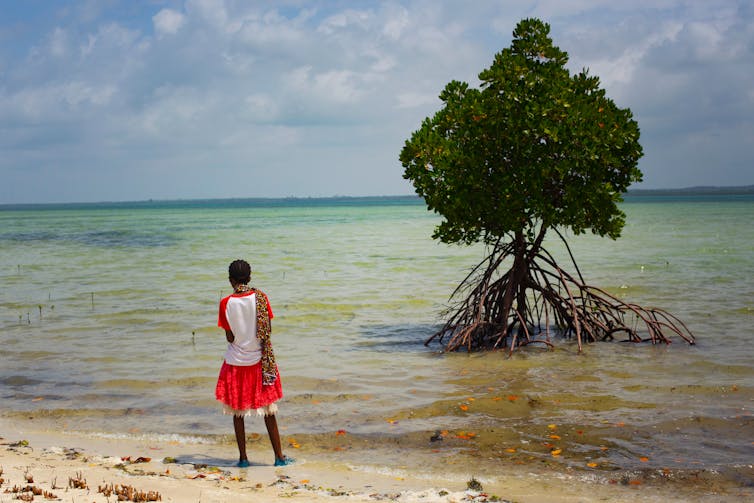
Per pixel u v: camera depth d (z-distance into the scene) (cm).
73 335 1387
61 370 1097
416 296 1934
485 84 1283
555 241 4266
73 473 600
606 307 1362
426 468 667
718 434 758
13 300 1878
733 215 8381
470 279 2317
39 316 1617
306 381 1027
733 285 2012
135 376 1057
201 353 1217
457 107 1302
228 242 4528
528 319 1625
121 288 2136
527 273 1356
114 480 583
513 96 1228
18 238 5294
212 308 1730
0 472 577
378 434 778
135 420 846
